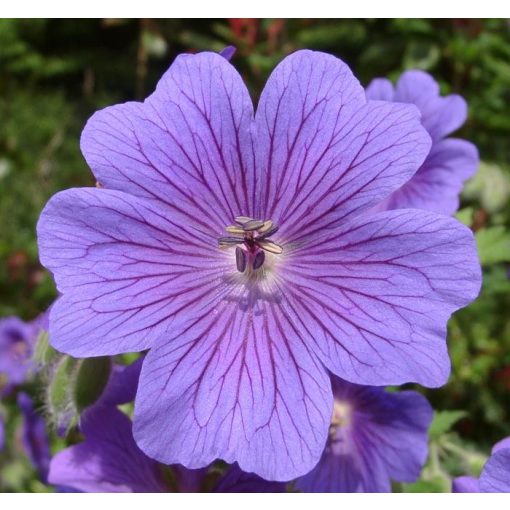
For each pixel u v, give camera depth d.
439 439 0.16
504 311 0.24
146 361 0.10
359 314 0.10
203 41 0.28
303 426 0.09
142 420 0.09
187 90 0.10
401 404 0.12
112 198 0.10
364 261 0.10
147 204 0.10
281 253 0.11
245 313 0.10
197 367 0.10
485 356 0.23
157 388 0.09
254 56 0.25
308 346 0.10
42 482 0.20
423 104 0.14
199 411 0.10
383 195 0.10
